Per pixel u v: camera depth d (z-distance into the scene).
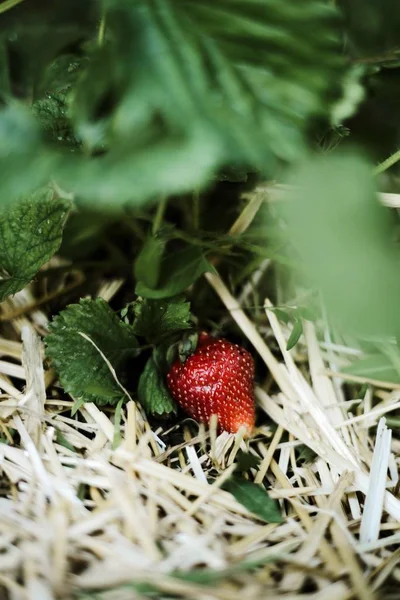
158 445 0.38
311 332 0.42
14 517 0.34
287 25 0.33
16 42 0.44
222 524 0.35
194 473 0.37
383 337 0.41
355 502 0.37
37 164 0.32
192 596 0.32
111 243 0.44
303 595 0.32
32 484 0.35
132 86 0.31
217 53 0.32
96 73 0.32
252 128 0.31
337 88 0.35
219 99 0.32
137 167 0.30
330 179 0.33
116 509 0.34
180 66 0.31
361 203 0.33
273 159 0.31
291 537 0.35
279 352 0.43
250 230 0.42
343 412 0.40
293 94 0.32
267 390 0.41
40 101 0.37
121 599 0.32
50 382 0.40
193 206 0.41
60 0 0.44
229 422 0.39
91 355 0.39
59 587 0.32
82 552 0.33
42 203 0.37
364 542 0.35
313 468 0.38
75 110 0.33
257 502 0.36
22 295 0.42
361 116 0.44
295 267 0.40
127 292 0.44
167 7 0.32
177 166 0.30
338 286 0.32
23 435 0.37
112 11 0.32
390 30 0.44
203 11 0.32
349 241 0.32
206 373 0.39
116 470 0.36
